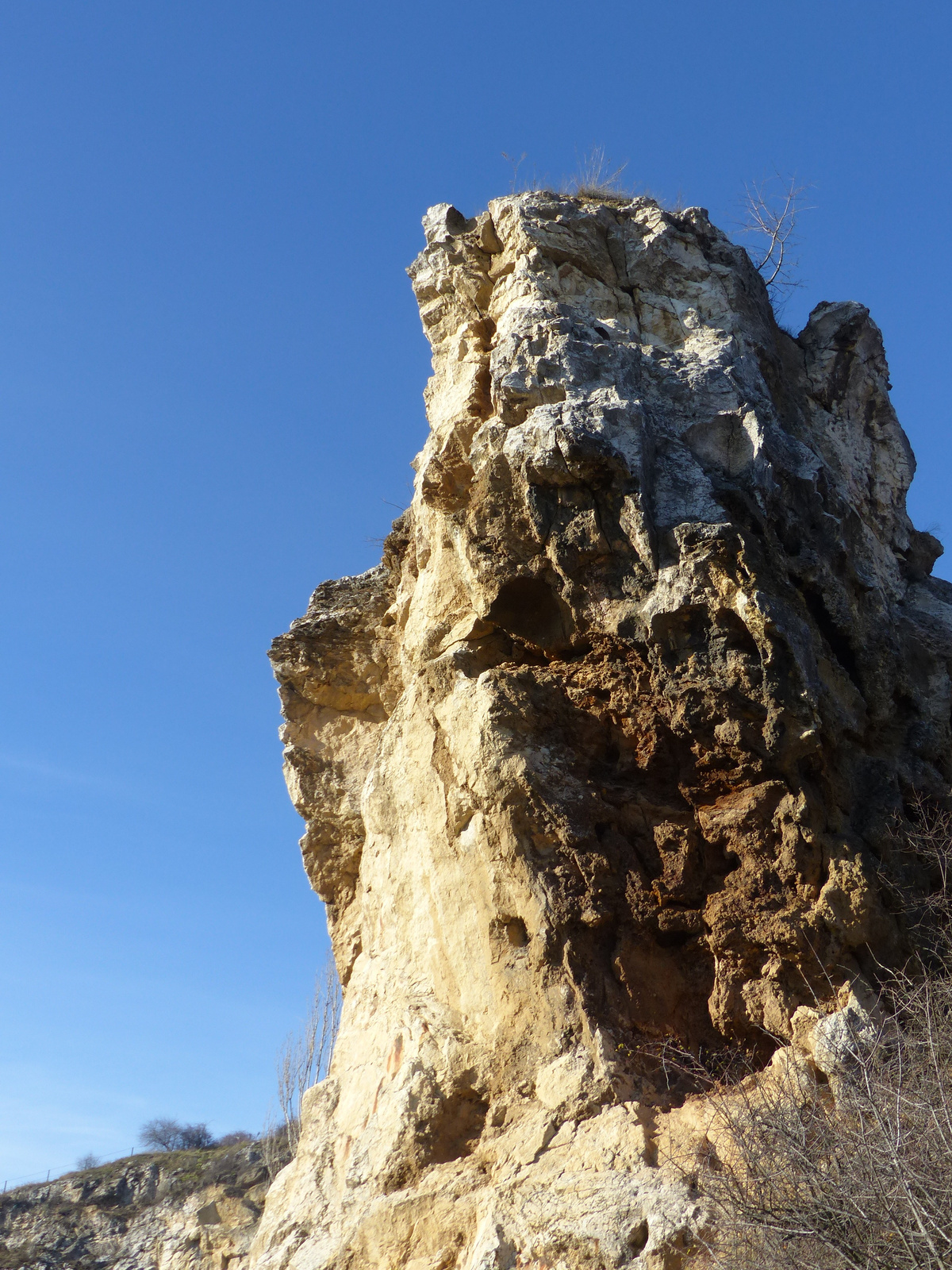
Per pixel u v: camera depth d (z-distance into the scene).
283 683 13.03
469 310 11.34
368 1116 9.91
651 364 10.30
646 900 8.86
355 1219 8.96
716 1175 7.10
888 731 10.11
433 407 11.11
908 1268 5.95
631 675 9.23
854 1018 7.79
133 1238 32.91
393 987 10.42
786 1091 7.52
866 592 10.49
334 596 13.29
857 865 8.48
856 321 12.54
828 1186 6.37
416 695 10.70
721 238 11.83
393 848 11.05
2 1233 34.66
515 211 11.05
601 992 8.67
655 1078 8.41
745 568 8.91
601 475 9.22
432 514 10.70
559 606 9.53
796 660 8.70
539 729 9.27
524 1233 7.77
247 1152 35.44
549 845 9.02
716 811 8.91
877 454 12.37
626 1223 7.39
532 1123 8.42
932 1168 6.23
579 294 10.80
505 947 9.08
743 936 8.52
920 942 8.56
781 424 11.11
